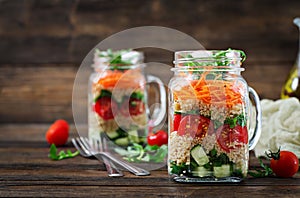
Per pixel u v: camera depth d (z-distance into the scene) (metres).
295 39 1.22
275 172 0.69
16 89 1.28
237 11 1.23
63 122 0.95
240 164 0.64
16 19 1.27
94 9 1.25
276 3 1.22
